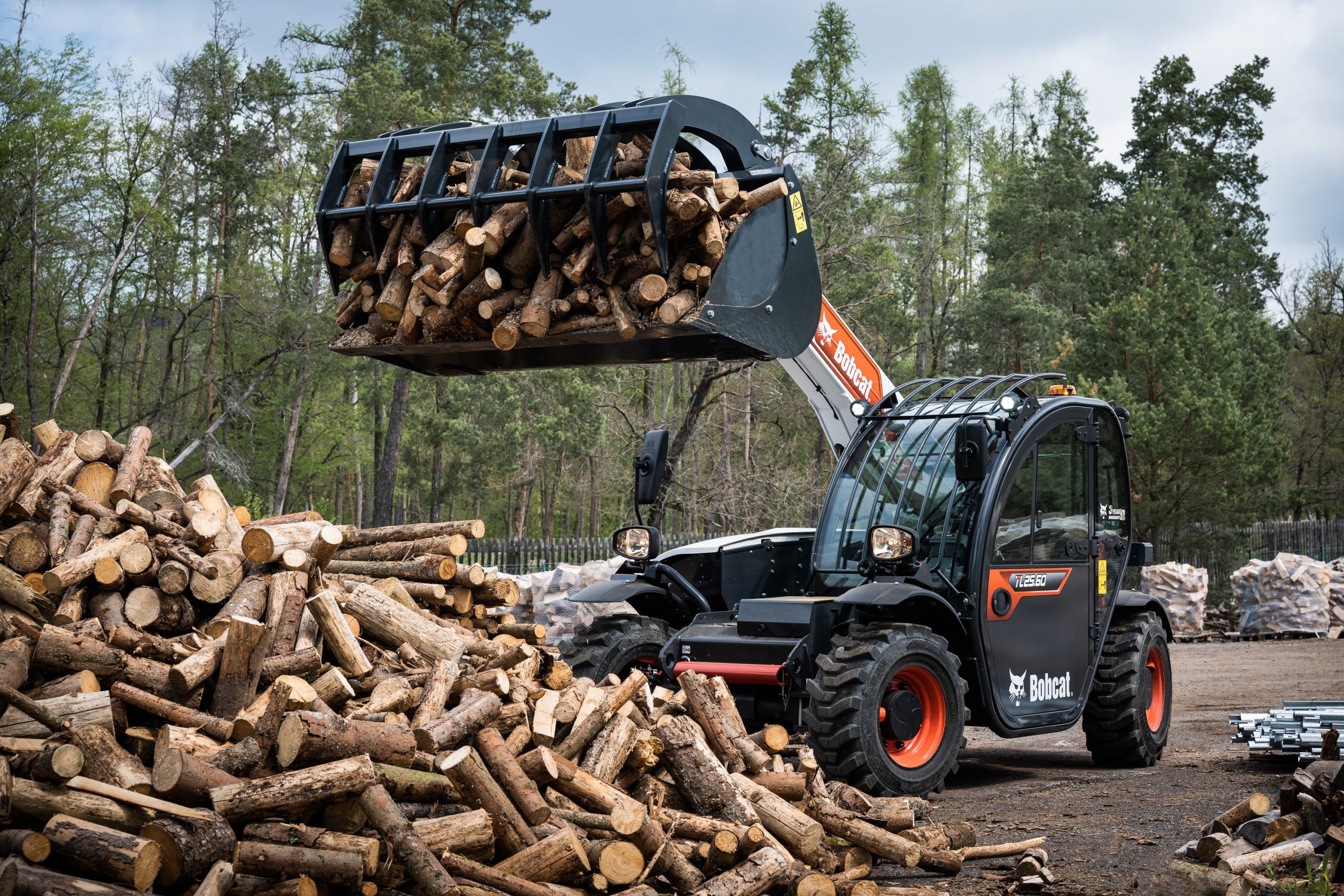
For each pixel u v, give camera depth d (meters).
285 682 3.55
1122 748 7.09
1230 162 41.84
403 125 27.03
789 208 5.46
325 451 35.69
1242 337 27.05
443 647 4.51
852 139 20.50
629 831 3.59
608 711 4.23
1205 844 4.12
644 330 4.86
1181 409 18.98
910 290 34.31
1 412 4.73
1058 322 31.58
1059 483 6.80
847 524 6.55
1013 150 46.22
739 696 6.09
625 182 4.65
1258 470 19.75
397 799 3.62
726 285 5.05
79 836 2.97
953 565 6.31
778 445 24.55
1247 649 15.09
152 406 30.16
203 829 3.06
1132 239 21.78
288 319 28.31
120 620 4.19
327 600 4.27
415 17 31.53
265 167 32.50
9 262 26.61
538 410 38.44
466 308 4.97
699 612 6.90
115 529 4.52
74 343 26.98
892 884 4.32
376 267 5.18
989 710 6.14
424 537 5.65
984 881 4.32
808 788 4.52
